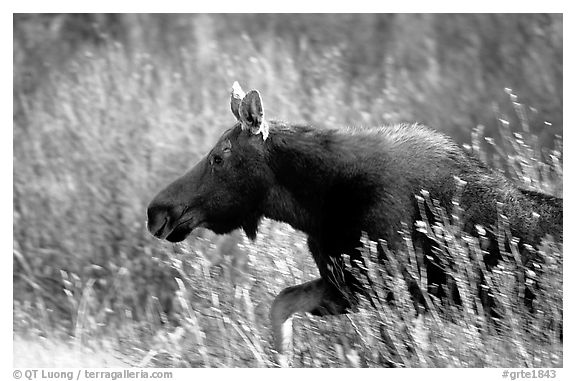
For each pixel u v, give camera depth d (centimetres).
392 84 3322
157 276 2386
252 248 2041
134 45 3534
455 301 1712
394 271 1694
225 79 3083
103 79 3142
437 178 1720
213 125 2800
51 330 2188
